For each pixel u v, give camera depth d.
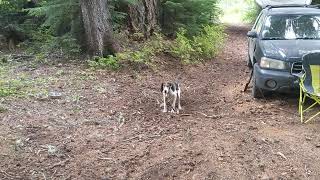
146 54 11.91
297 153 6.19
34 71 10.75
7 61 11.82
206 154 6.17
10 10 14.20
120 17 12.92
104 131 7.05
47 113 7.72
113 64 11.02
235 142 6.59
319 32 9.45
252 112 8.10
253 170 5.72
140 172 5.72
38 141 6.53
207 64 13.51
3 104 8.00
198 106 8.66
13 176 5.53
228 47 17.86
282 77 8.30
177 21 15.15
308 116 7.81
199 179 5.52
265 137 6.79
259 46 9.03
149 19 14.12
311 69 7.76
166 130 7.14
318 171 5.67
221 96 9.48
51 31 13.31
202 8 16.06
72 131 6.98
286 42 8.99
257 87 8.80
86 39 11.91
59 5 11.87
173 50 13.05
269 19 9.94
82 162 5.96
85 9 11.45
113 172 5.72
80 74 10.44
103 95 8.98
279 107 8.40
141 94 9.28
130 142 6.63
